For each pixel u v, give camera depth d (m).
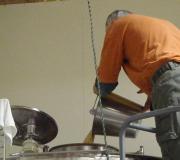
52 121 2.40
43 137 2.59
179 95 1.60
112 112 2.22
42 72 3.76
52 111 3.56
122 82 3.59
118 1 3.96
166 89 1.62
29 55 3.85
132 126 1.64
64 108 3.56
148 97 1.96
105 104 2.16
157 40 1.84
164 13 3.84
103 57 1.99
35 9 4.06
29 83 3.72
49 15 4.01
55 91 3.65
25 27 3.99
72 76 3.70
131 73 1.88
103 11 3.93
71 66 3.74
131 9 3.90
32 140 2.37
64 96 3.62
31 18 4.02
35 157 1.81
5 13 4.08
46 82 3.70
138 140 3.36
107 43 1.99
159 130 1.60
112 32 1.98
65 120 3.51
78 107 3.55
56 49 3.84
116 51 1.95
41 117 2.38
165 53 1.73
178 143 1.54
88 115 3.50
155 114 1.50
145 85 1.82
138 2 3.93
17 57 3.86
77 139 3.42
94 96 3.57
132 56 1.88
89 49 3.78
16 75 3.78
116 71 1.98
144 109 2.15
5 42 3.94
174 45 1.83
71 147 2.00
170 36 1.89
